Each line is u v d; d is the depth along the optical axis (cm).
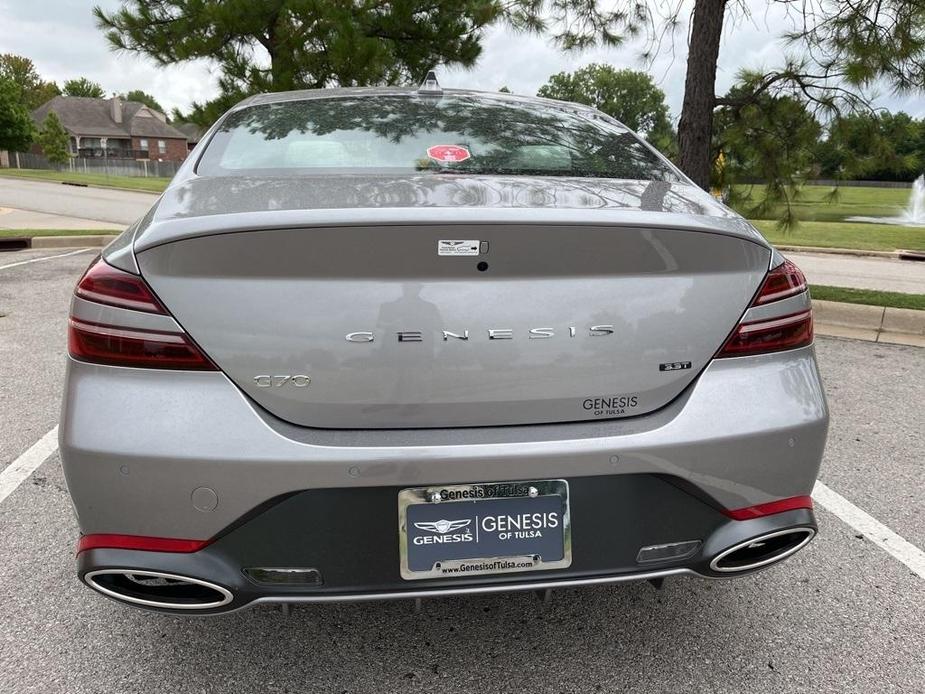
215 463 154
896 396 428
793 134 695
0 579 238
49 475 312
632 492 169
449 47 1219
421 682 195
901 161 661
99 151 8381
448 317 159
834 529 276
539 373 164
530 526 166
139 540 160
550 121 255
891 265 1201
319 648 208
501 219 157
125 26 1141
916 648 210
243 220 154
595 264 164
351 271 156
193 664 201
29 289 691
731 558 181
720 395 172
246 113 251
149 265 157
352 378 158
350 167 207
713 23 657
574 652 207
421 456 158
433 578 165
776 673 199
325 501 159
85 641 209
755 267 177
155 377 157
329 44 1076
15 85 6322
